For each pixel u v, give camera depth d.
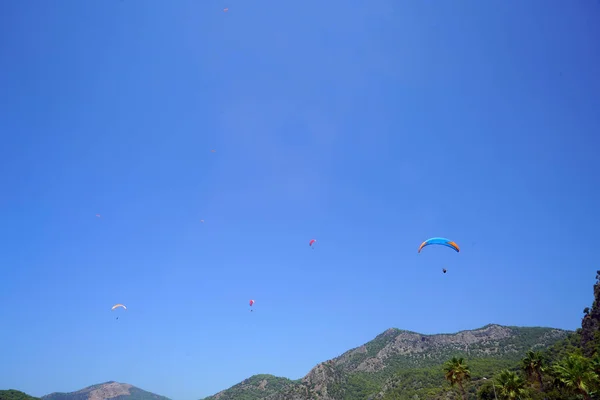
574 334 136.25
